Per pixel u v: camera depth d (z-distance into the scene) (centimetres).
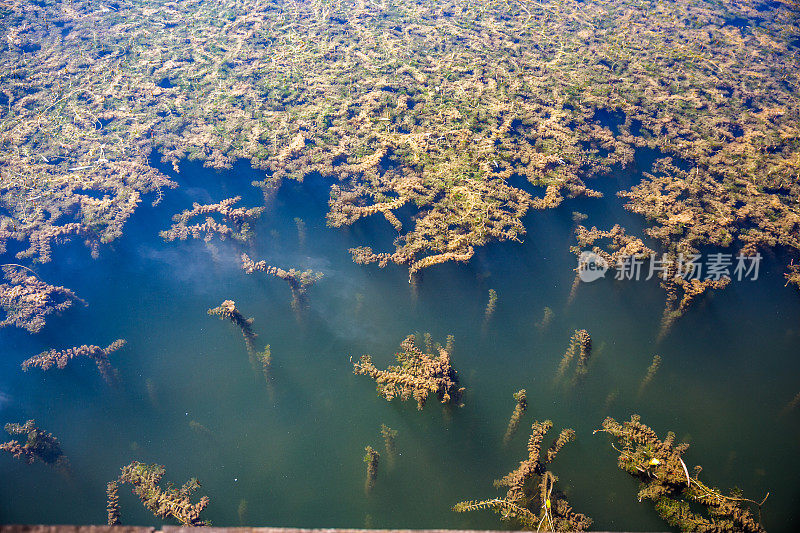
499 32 2411
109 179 1603
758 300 1491
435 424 1191
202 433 1168
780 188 1744
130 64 2044
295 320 1372
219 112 1881
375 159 1733
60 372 1244
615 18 2578
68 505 1062
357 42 2281
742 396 1288
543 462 1119
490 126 1892
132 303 1388
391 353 1311
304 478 1111
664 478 1079
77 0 2342
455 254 1480
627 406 1244
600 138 1864
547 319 1399
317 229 1572
